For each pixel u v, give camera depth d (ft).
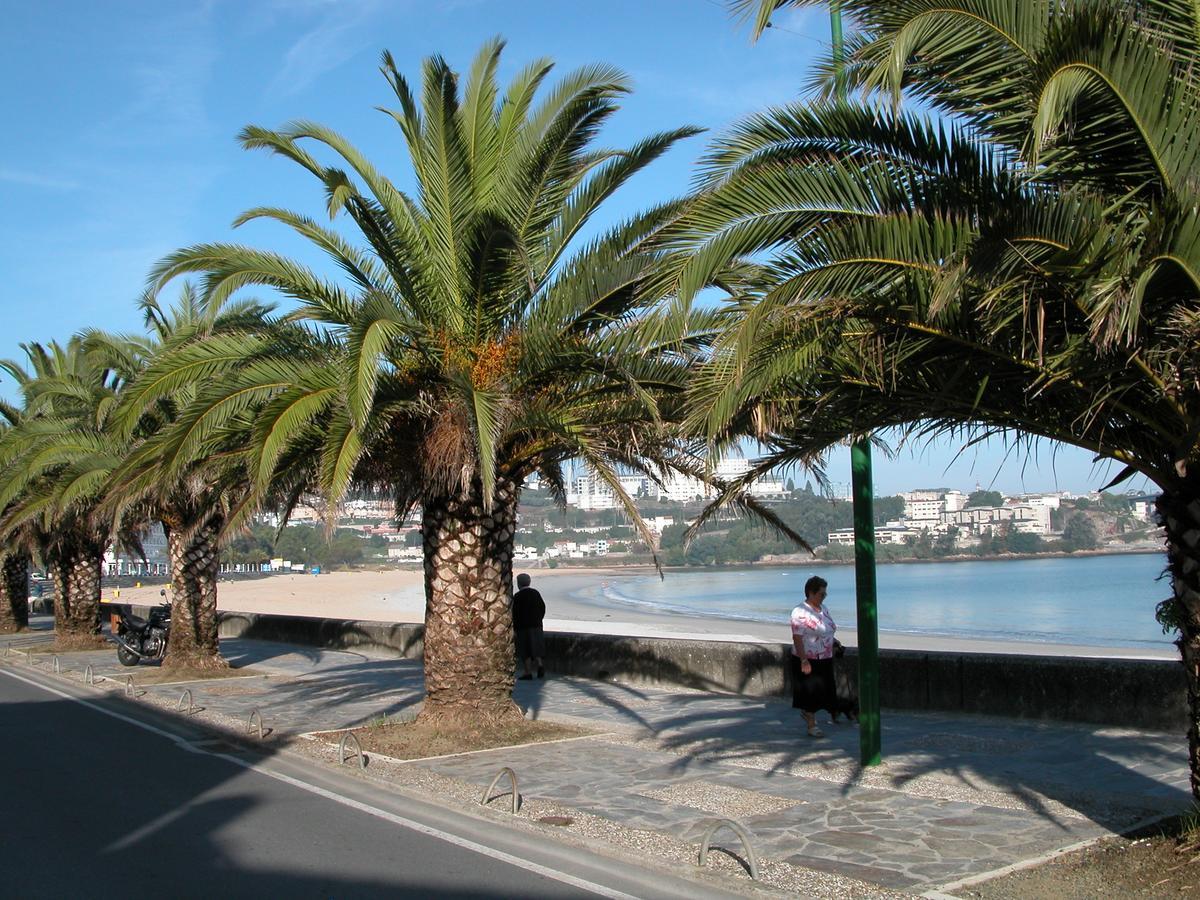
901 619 149.79
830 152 19.16
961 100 19.19
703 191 18.85
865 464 29.58
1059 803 24.56
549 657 56.13
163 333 58.90
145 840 23.84
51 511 63.05
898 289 18.60
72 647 78.48
